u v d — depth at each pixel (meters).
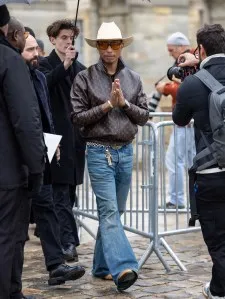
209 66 9.18
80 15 25.45
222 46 9.19
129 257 10.20
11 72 8.44
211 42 9.17
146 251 11.48
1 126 8.55
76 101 10.36
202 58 9.33
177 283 10.74
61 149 11.69
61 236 11.76
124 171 10.47
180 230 11.88
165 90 15.88
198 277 11.05
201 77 9.12
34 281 10.84
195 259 12.12
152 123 11.58
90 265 11.70
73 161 11.78
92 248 12.88
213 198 9.06
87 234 13.95
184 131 13.41
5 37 8.81
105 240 10.20
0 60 8.47
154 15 25.98
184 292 10.32
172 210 12.98
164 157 12.66
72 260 11.83
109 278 10.84
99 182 10.29
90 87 10.32
